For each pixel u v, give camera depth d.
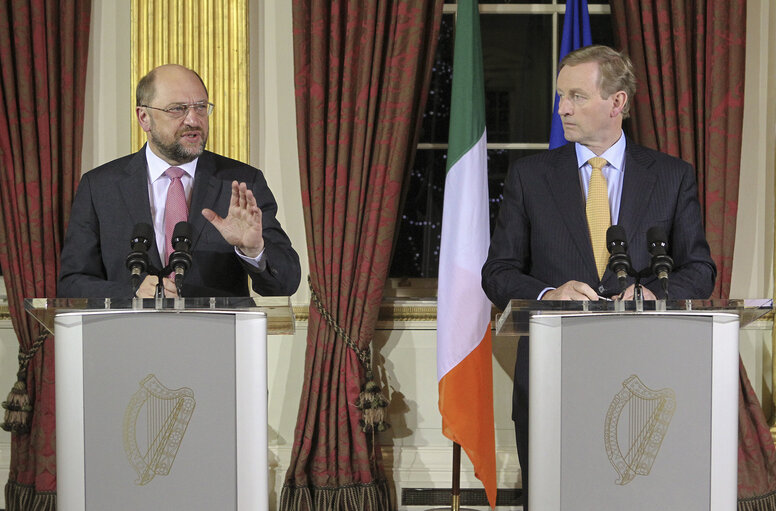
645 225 2.62
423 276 4.14
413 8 3.59
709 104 3.59
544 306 1.79
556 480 1.73
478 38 3.58
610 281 2.55
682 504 1.71
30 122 3.63
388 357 3.86
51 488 3.57
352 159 3.63
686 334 1.71
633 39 3.64
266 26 3.86
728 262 3.59
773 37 3.82
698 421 1.71
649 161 2.70
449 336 3.44
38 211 3.63
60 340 1.75
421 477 3.83
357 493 3.57
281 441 3.84
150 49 3.73
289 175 3.87
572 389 1.73
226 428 1.75
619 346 1.72
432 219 4.13
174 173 2.73
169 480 1.73
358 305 3.60
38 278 3.62
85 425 1.73
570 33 3.64
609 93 2.66
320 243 3.63
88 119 3.84
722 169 3.58
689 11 3.66
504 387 3.85
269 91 3.86
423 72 3.72
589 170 2.74
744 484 3.55
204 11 3.75
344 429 3.57
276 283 2.58
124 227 2.66
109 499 1.73
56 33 3.67
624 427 1.72
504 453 3.82
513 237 2.74
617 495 1.72
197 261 2.64
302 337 3.85
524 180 2.76
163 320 1.74
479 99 3.54
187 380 1.74
